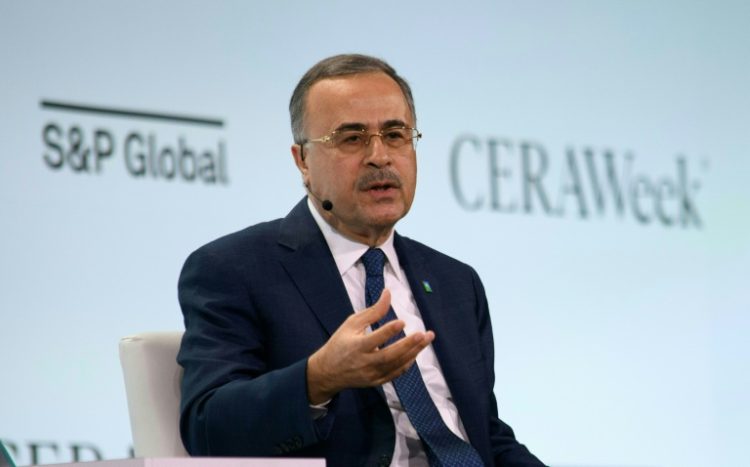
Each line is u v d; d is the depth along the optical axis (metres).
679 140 13.49
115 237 10.83
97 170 10.81
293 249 7.93
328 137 7.92
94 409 10.59
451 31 12.57
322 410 7.10
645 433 12.84
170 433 7.65
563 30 13.09
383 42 12.27
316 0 11.99
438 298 8.25
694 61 13.70
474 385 8.02
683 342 13.16
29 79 10.64
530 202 12.62
